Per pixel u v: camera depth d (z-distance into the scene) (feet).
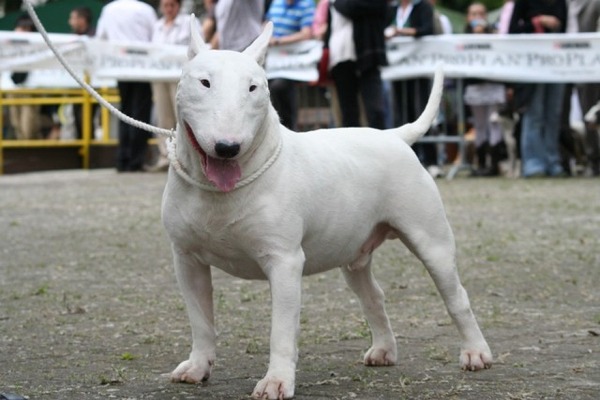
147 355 26.27
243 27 59.82
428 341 27.86
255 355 26.25
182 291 23.15
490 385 23.07
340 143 23.68
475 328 24.76
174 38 77.77
